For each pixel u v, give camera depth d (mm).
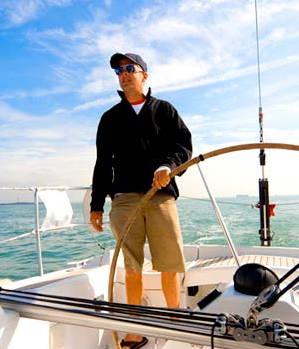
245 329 862
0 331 1215
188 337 957
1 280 1847
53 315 1178
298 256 2596
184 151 1835
